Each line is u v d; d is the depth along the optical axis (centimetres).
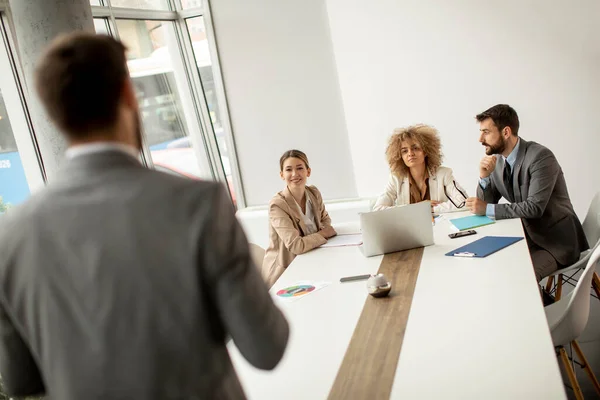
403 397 162
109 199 101
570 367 247
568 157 496
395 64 515
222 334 106
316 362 192
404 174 389
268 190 588
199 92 590
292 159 365
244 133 577
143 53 532
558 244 344
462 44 496
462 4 488
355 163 550
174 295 99
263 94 561
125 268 99
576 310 237
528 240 361
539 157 346
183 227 99
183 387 100
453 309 217
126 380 99
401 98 521
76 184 103
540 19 475
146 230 99
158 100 552
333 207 552
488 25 487
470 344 186
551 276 369
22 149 390
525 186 353
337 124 548
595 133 486
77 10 309
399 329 207
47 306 102
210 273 99
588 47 471
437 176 389
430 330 202
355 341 203
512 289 227
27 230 103
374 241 305
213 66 566
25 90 384
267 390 179
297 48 540
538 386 156
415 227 305
